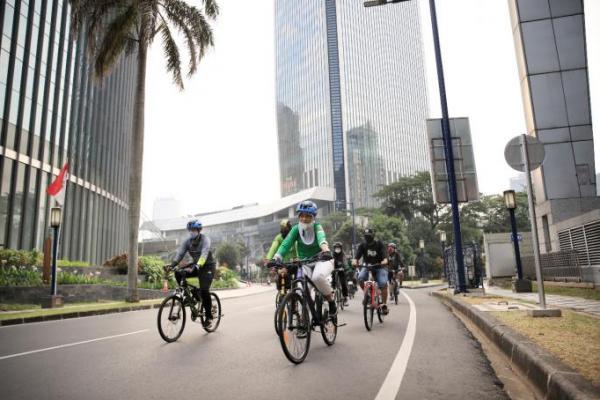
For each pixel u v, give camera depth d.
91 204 35.44
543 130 19.75
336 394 3.80
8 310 13.57
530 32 20.56
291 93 148.50
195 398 3.78
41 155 27.03
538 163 7.52
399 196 75.94
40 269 19.20
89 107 35.09
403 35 154.88
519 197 69.06
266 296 21.69
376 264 8.67
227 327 8.34
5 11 24.02
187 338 7.07
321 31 136.50
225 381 4.30
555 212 19.02
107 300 18.70
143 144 17.94
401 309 11.48
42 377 4.58
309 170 136.38
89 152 35.19
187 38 19.31
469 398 3.65
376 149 133.38
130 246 17.11
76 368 4.98
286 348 4.85
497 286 21.19
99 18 17.81
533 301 10.38
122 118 44.62
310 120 137.88
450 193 15.48
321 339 6.65
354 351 5.68
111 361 5.32
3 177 23.58
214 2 19.39
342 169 126.44
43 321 11.26
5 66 23.98
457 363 4.93
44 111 27.55
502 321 6.73
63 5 30.14
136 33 19.27
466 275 16.73
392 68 146.88
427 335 6.95
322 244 5.73
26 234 25.42
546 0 20.53
